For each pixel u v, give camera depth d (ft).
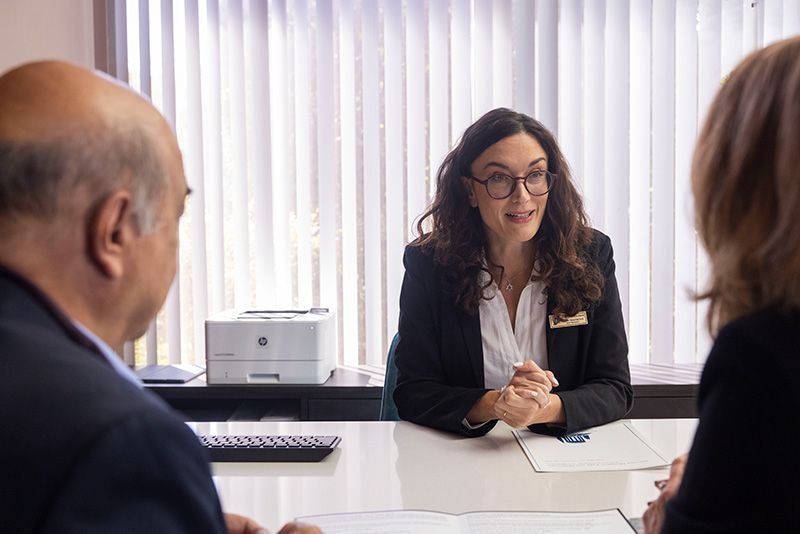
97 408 1.86
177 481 1.88
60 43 9.91
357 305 10.56
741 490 2.13
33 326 2.05
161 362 10.61
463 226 6.57
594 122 10.29
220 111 10.45
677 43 10.23
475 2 10.22
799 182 2.07
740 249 2.23
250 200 10.55
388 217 10.47
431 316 6.52
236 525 3.36
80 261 2.20
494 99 10.36
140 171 2.26
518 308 6.53
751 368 2.11
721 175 2.31
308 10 10.33
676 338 10.41
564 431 5.55
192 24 10.36
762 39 10.18
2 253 2.14
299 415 9.36
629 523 3.92
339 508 4.19
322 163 10.44
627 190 10.28
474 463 4.96
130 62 10.49
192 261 10.53
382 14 10.31
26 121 2.14
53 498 1.75
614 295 6.56
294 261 10.57
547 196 6.36
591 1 10.19
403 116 10.37
